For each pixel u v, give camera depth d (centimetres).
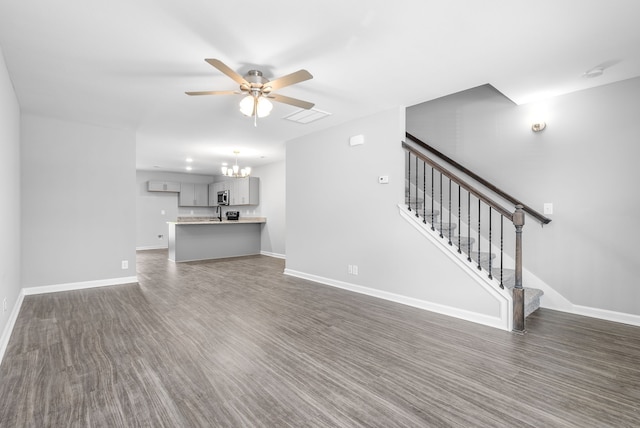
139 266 631
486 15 203
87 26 213
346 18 207
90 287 442
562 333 277
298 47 242
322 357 233
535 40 232
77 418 163
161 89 320
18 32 219
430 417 165
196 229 715
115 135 462
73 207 429
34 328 288
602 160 312
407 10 198
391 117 380
